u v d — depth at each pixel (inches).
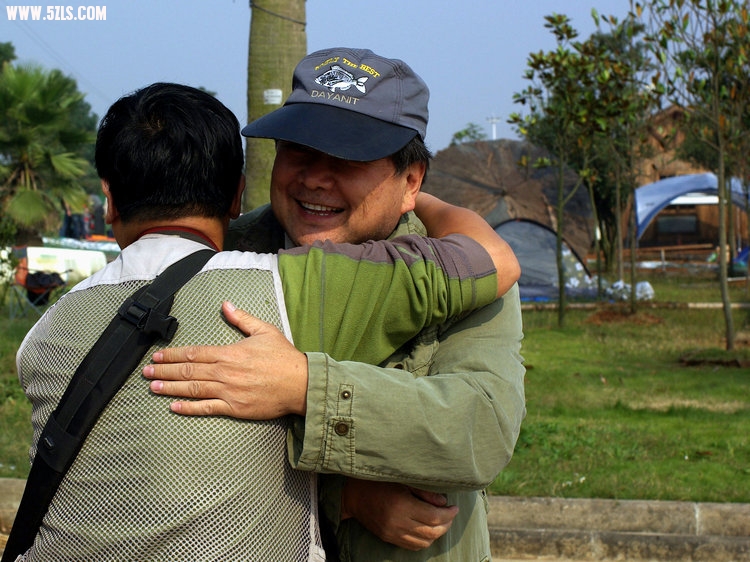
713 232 1640.0
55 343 69.1
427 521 75.4
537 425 288.8
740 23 474.6
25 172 799.1
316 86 81.7
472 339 77.9
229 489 64.9
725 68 487.8
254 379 66.0
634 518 211.2
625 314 656.4
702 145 1102.4
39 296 589.9
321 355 68.4
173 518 63.3
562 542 201.6
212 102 76.3
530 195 816.3
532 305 713.6
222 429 65.4
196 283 69.6
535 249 822.5
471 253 75.9
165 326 66.6
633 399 347.3
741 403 341.7
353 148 78.0
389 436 68.1
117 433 65.1
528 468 241.4
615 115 592.7
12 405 307.7
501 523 213.0
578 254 828.6
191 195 73.5
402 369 76.9
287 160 84.0
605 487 224.7
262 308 70.1
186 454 64.4
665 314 676.1
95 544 63.7
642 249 1596.9
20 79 798.5
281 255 73.4
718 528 209.8
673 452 263.1
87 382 65.7
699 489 225.9
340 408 67.4
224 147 75.1
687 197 1604.3
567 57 581.9
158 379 65.9
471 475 71.6
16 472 231.8
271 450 67.7
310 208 84.6
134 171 72.8
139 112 73.7
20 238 783.7
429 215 90.9
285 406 67.1
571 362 448.1
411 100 83.0
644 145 868.0
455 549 82.7
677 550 199.6
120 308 67.7
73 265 609.6
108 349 66.4
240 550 64.9
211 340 67.5
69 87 821.2
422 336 77.3
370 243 75.7
